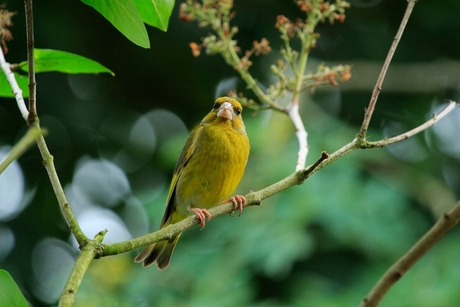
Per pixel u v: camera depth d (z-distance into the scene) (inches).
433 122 240.1
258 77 637.9
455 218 191.6
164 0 209.0
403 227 473.1
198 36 629.0
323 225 448.8
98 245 183.0
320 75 300.8
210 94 654.5
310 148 478.3
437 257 448.5
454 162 637.9
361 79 653.9
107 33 624.7
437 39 674.8
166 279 449.1
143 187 652.7
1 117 621.6
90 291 430.9
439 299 408.8
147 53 636.1
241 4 636.1
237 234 454.0
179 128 665.6
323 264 549.6
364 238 453.4
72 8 600.4
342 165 480.4
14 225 634.2
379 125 662.5
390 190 489.7
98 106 639.8
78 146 636.1
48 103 611.8
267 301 459.8
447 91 669.9
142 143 657.6
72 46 599.5
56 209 643.5
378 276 447.5
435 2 650.8
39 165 636.7
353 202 459.8
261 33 636.7
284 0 640.4
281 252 425.1
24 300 167.3
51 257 638.5
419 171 602.5
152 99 663.1
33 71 192.5
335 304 439.2
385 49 662.5
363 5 660.1
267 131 475.8
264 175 455.2
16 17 566.3
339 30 661.9
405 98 671.1
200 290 425.4
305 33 306.2
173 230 209.9
